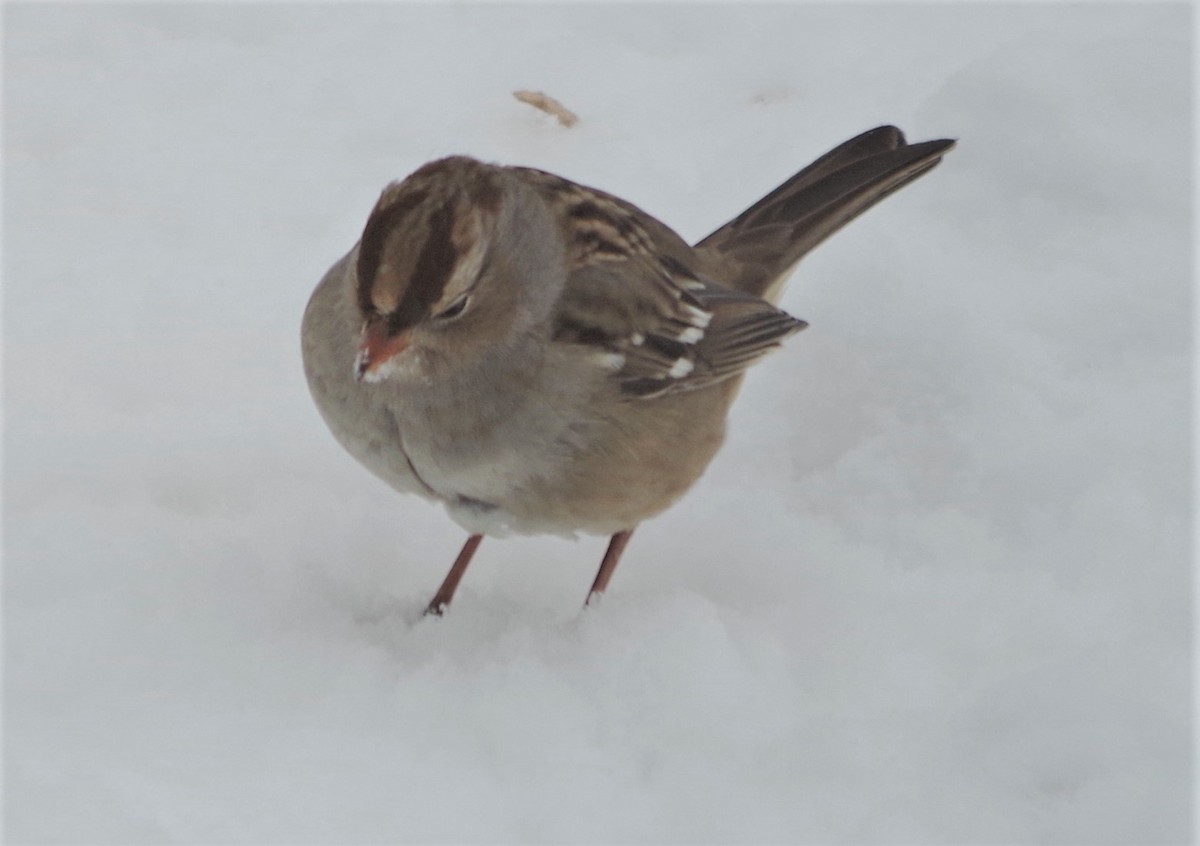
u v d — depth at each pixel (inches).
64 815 306.2
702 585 414.0
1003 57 561.3
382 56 623.8
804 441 466.0
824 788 331.9
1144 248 507.8
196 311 505.4
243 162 566.3
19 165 557.3
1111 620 383.2
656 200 553.0
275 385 481.7
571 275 386.6
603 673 357.1
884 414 461.4
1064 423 447.2
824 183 476.1
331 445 462.0
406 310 346.9
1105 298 489.1
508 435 376.5
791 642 380.5
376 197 551.5
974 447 442.6
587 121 593.6
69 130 575.2
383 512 439.8
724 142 583.2
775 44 633.0
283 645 361.7
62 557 387.9
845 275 498.0
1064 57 557.9
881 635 381.7
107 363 481.4
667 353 400.5
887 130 490.0
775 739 343.9
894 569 408.8
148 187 553.0
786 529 428.5
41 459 438.9
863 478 441.7
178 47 621.9
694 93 609.9
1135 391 456.4
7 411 457.1
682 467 411.8
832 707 355.9
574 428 382.0
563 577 431.8
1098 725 342.6
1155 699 348.8
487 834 312.7
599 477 390.3
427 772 326.3
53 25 627.2
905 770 336.8
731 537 428.5
